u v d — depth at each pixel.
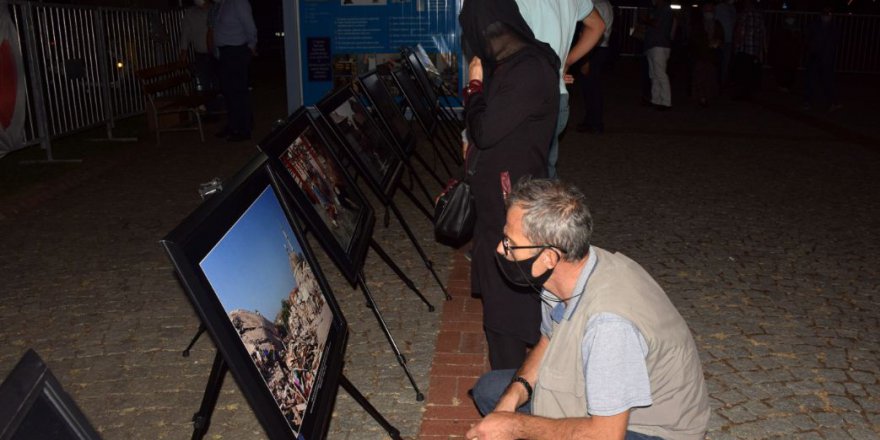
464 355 4.25
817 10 23.55
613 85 18.19
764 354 4.29
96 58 10.98
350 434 3.50
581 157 9.64
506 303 3.38
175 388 3.92
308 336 2.39
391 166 5.32
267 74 20.92
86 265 5.70
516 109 3.20
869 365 4.19
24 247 6.12
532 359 2.83
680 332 2.36
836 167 9.25
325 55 11.55
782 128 12.12
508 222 2.42
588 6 5.14
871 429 3.57
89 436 1.07
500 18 3.23
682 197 7.71
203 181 8.32
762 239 6.38
